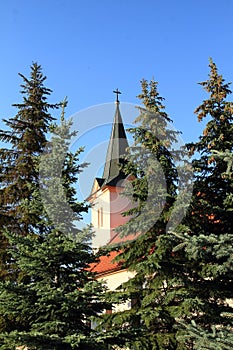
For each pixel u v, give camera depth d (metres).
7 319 12.14
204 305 11.03
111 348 9.68
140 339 11.11
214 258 10.38
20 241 9.98
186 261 11.52
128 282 12.34
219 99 13.09
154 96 13.78
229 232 11.91
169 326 11.84
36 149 15.76
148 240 12.51
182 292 11.29
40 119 16.45
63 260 9.95
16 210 14.66
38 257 9.75
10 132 16.30
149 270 11.59
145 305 11.64
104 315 12.05
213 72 13.37
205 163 12.83
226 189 12.33
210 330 10.80
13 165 15.90
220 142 12.45
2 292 9.41
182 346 10.84
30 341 8.73
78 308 9.23
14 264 13.59
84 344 9.00
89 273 10.23
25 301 9.47
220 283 11.50
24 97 16.58
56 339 8.70
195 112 13.25
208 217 11.99
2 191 15.25
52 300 9.17
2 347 9.16
